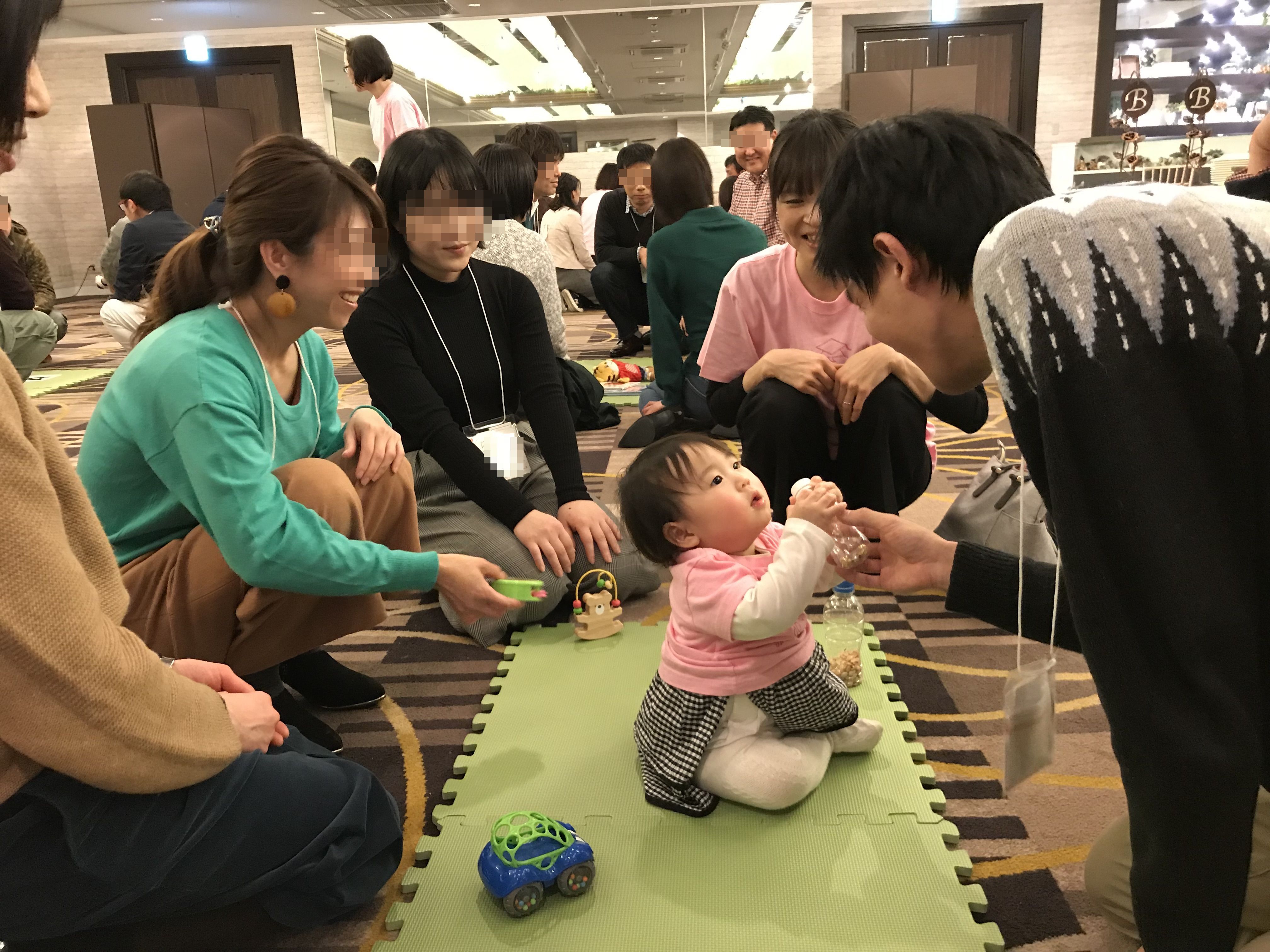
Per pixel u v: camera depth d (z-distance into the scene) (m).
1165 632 0.71
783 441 2.12
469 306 2.20
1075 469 0.73
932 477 2.72
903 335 1.02
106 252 6.56
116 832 0.92
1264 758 0.79
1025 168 0.94
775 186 2.13
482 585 1.56
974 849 1.33
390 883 1.31
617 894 1.25
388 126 5.67
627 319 5.48
